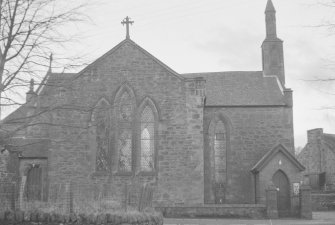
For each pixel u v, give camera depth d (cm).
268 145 4234
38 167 3834
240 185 4169
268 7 4941
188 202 3334
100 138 3459
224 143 4281
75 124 3422
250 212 3384
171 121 3438
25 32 1725
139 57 3541
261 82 4647
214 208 3350
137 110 3478
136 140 3450
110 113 3459
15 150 2778
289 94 4316
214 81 4678
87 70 3519
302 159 6838
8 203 1980
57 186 2394
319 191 5772
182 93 3469
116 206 2248
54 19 1753
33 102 2378
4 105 1738
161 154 3403
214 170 4216
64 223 1920
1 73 1727
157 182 3372
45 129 4016
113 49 3553
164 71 3509
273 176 3909
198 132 3400
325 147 6369
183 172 3366
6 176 3544
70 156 3419
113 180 3397
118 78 3516
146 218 2247
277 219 3366
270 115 4288
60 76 2108
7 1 1702
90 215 1962
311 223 3072
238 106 4284
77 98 3384
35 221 1920
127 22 3606
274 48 4819
